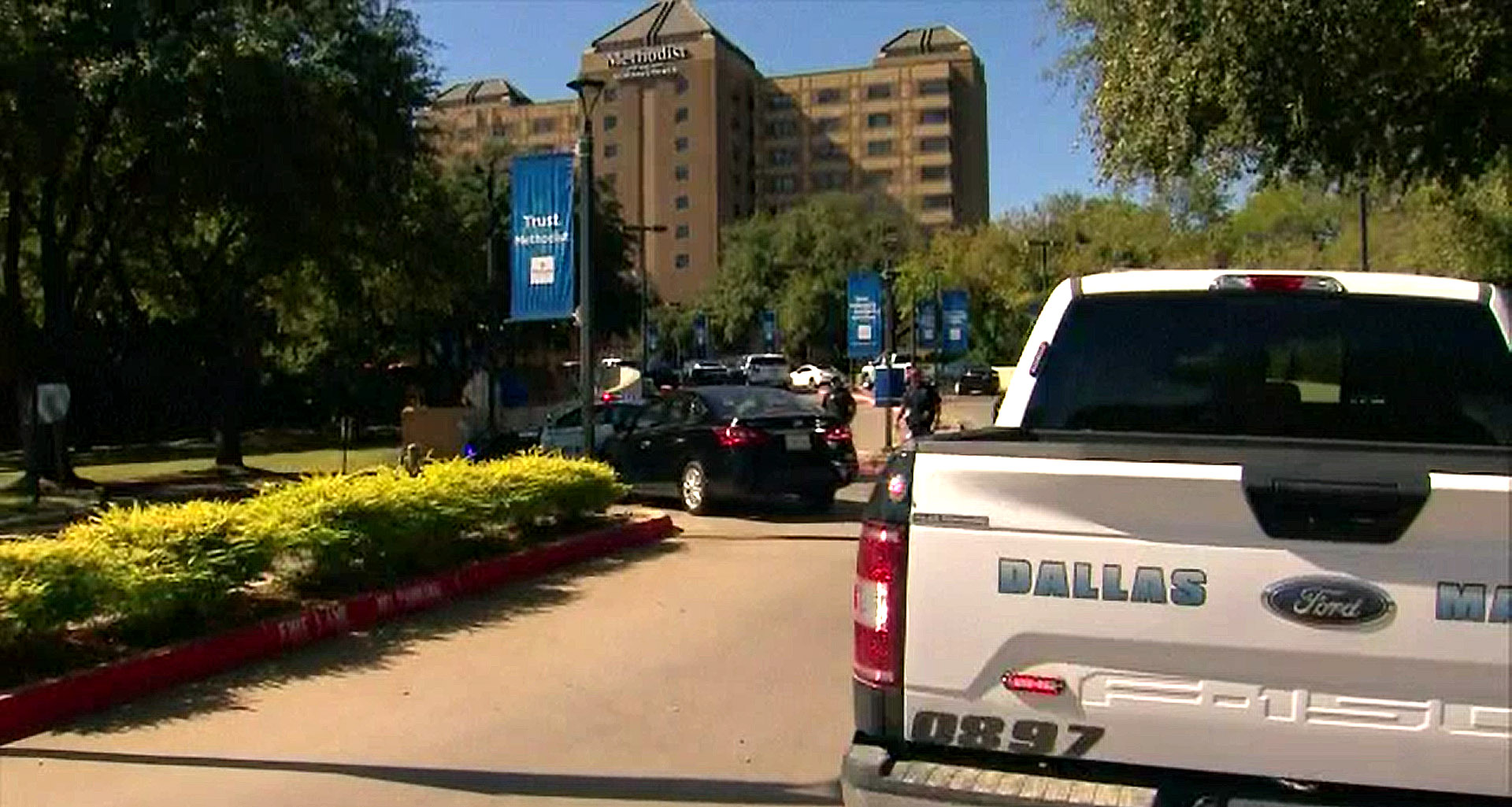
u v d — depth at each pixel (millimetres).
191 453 36000
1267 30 12766
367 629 9797
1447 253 30000
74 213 24141
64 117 20688
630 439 18469
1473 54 12328
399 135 25875
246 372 33438
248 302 30203
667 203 137250
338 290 28500
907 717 3801
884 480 3934
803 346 101000
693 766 6559
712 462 17031
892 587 3807
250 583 9711
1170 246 66062
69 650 8070
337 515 10258
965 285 77375
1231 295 5090
